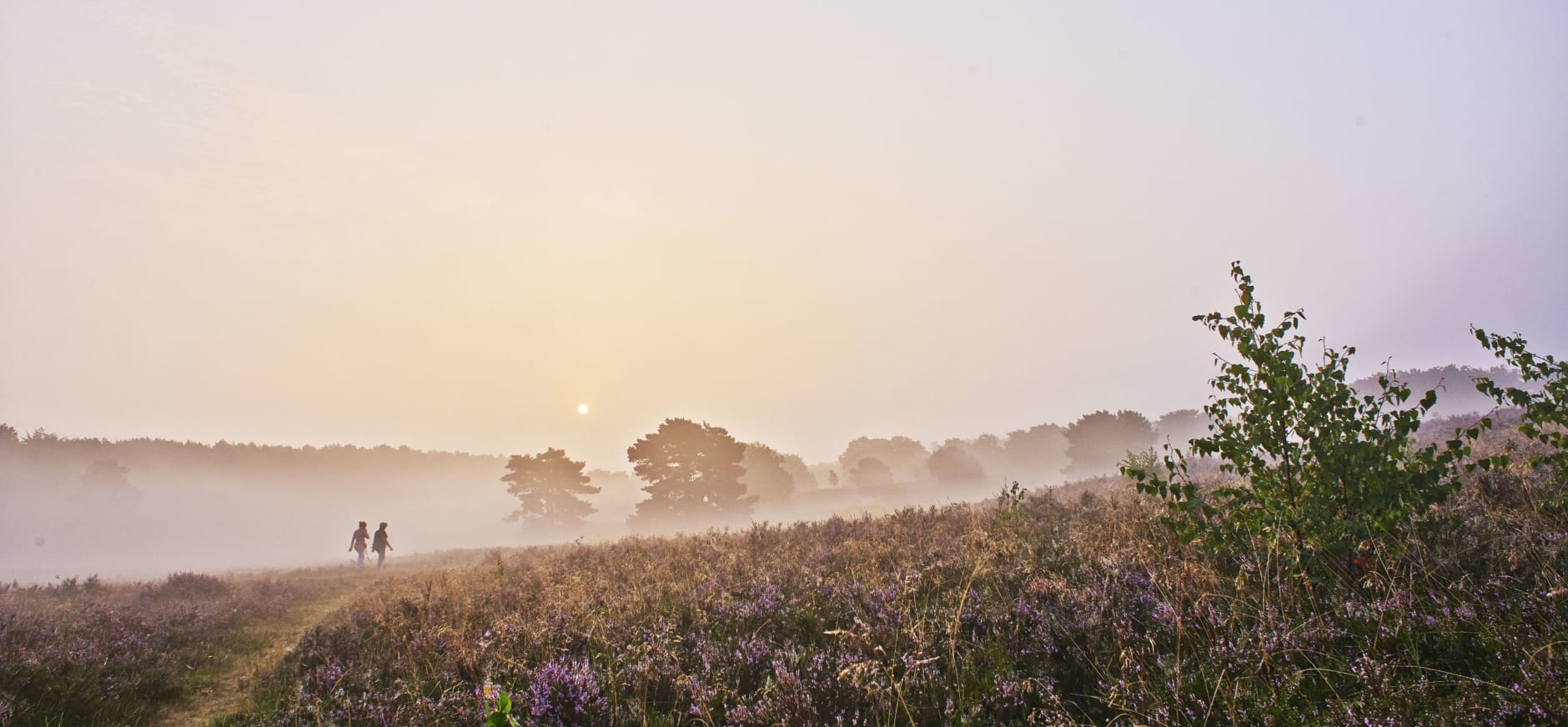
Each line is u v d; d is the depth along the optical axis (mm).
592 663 6449
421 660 7438
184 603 15164
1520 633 4070
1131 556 7230
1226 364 6680
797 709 4738
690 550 13539
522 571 14555
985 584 7172
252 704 7094
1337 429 6094
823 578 8719
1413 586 4949
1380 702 3562
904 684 4965
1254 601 5422
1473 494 7770
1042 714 4348
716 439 64188
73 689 7406
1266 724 3742
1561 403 5926
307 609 15484
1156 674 4629
